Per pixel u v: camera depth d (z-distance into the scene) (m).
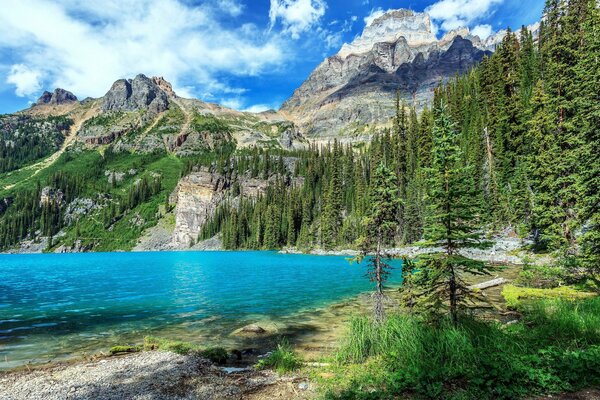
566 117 35.62
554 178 32.06
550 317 13.85
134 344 17.03
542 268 24.83
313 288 34.09
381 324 12.88
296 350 15.30
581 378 7.83
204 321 21.36
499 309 19.38
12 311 25.09
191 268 60.44
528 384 7.83
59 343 17.27
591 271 22.16
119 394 10.73
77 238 179.00
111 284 40.34
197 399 10.07
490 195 60.19
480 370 8.48
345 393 8.84
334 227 103.56
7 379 12.48
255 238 141.12
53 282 43.41
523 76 74.00
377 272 13.77
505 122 64.81
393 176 13.53
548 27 71.44
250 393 10.17
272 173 187.25
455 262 11.38
